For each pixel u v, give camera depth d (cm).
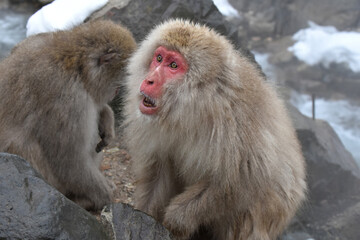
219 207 491
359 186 1061
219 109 457
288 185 521
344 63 1819
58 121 562
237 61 482
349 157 1152
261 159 477
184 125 465
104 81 583
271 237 532
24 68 574
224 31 986
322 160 1026
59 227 388
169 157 525
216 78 459
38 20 924
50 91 559
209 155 469
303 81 1738
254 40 1912
